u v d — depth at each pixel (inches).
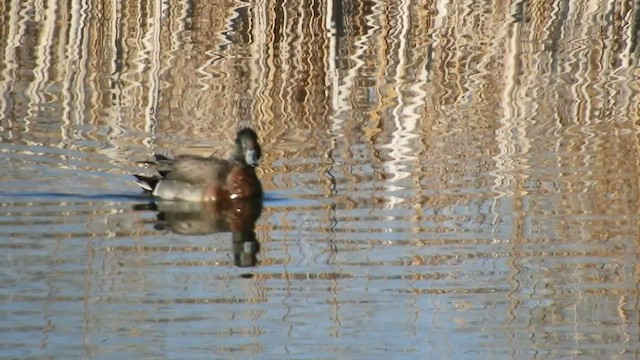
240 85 845.2
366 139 751.7
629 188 665.0
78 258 568.1
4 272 547.5
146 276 548.7
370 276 552.1
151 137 751.1
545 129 770.2
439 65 887.1
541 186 670.5
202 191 658.8
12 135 743.7
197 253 580.4
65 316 497.7
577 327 499.8
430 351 470.0
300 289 534.9
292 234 607.8
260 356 460.8
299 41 914.7
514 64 894.4
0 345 466.9
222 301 519.5
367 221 624.1
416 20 955.3
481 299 526.9
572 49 924.6
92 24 929.5
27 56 886.4
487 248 586.9
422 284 541.6
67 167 695.7
